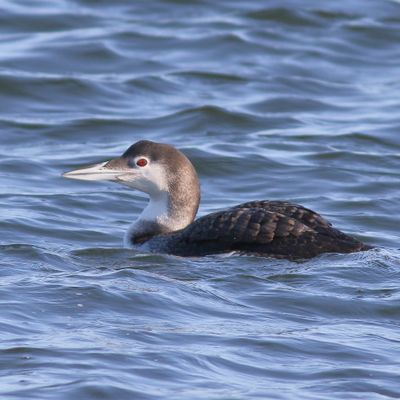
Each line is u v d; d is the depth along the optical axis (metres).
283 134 21.62
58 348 10.91
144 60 25.66
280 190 18.70
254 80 24.91
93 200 17.72
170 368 10.62
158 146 15.12
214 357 10.94
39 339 11.15
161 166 15.03
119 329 11.48
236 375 10.62
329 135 21.47
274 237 13.66
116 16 28.34
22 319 11.63
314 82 25.00
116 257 14.08
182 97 23.86
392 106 23.62
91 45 25.89
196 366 10.72
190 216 15.12
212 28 27.64
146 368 10.60
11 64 24.92
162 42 26.69
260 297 12.55
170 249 14.27
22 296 12.18
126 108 23.20
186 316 11.98
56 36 26.70
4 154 20.20
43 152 20.44
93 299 12.17
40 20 27.61
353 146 21.00
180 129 21.94
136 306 12.11
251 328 11.72
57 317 11.76
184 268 13.40
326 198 18.16
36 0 29.03
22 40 26.47
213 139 21.27
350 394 10.29
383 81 25.50
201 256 13.90
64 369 10.48
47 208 17.17
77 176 15.05
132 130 21.91
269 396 10.15
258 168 19.48
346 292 12.70
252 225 13.73
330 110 23.38
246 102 23.55
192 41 26.70
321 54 26.58
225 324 11.81
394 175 19.45
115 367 10.57
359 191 18.64
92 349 10.92
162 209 15.07
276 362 10.95
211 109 22.36
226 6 29.20
